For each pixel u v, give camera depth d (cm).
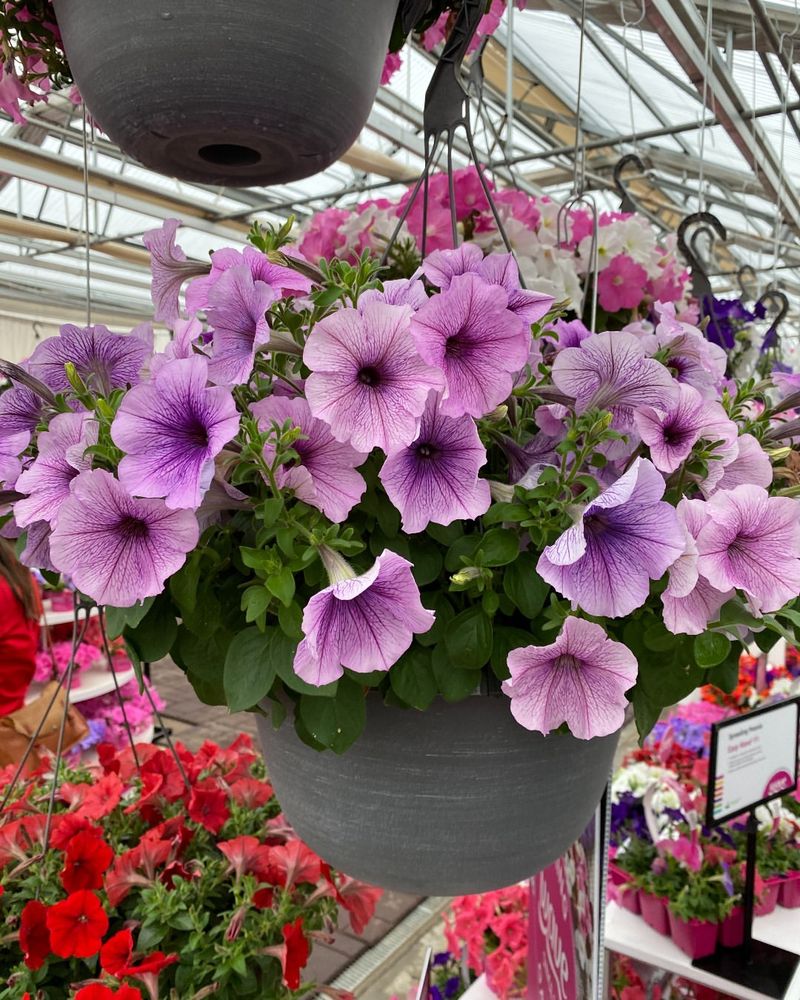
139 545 52
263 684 54
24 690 208
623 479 50
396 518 58
